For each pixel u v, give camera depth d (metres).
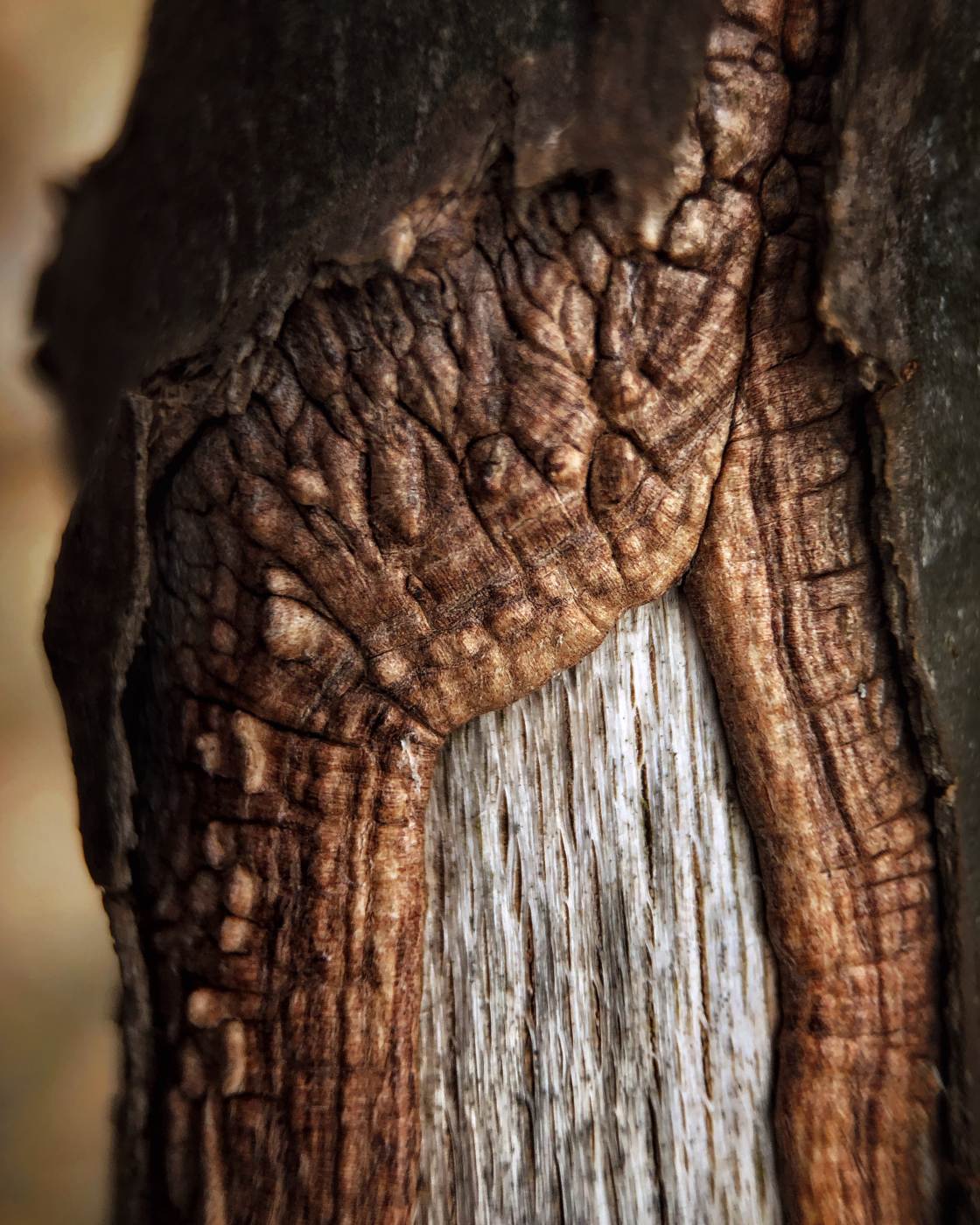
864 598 0.40
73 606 0.40
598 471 0.39
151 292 0.40
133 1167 0.40
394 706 0.39
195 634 0.39
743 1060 0.40
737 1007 0.40
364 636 0.39
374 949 0.40
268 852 0.39
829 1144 0.40
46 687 0.76
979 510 0.40
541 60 0.39
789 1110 0.40
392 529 0.39
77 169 0.43
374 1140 0.40
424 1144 0.40
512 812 0.40
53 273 0.42
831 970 0.40
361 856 0.39
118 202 0.41
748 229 0.39
